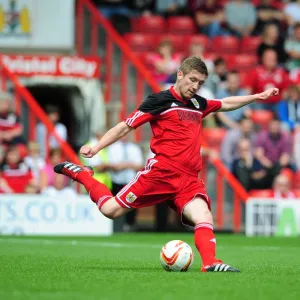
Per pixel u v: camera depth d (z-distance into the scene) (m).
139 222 59.44
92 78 61.47
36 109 56.56
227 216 57.78
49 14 62.09
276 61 70.88
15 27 61.72
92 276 22.39
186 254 24.02
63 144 55.16
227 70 69.88
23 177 52.69
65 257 31.61
